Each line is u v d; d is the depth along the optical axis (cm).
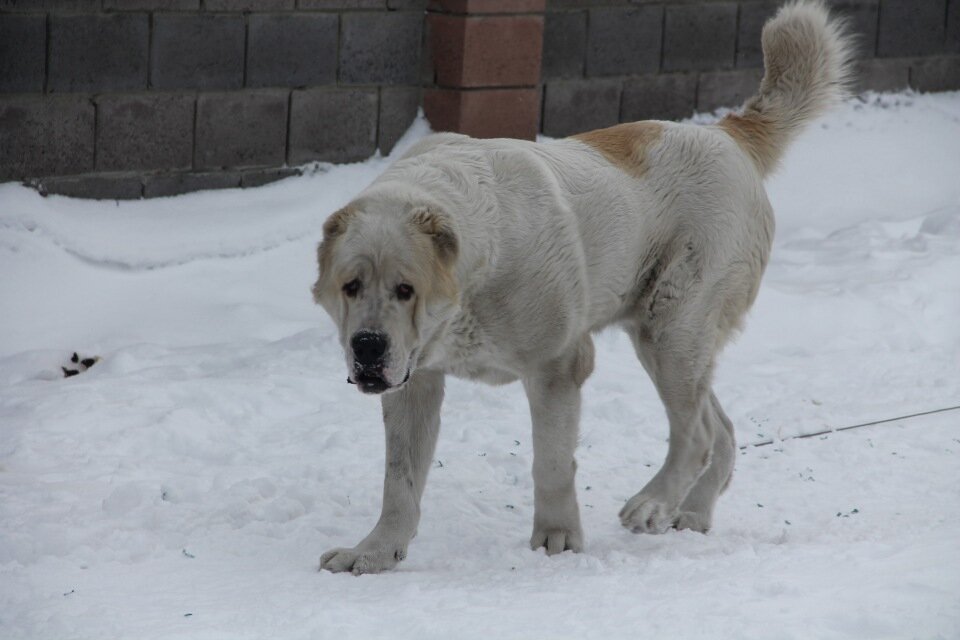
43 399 851
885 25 1644
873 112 1641
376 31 1256
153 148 1154
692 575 552
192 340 1016
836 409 920
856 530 680
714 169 695
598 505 743
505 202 613
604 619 485
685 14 1470
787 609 479
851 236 1325
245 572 596
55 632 488
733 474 802
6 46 1062
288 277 1127
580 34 1402
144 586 565
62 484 720
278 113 1215
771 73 750
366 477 755
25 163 1090
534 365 629
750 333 1076
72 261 1064
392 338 558
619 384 955
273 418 864
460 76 1263
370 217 572
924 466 816
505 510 724
